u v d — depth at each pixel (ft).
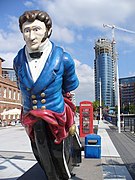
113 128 88.48
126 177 23.73
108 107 208.54
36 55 15.62
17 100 158.30
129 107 288.30
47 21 15.55
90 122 56.44
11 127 105.09
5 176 24.16
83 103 57.00
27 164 29.53
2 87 133.39
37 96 15.29
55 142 16.14
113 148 42.04
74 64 17.06
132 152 38.11
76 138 24.85
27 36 15.16
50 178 17.12
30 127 15.87
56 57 15.81
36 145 16.35
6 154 36.19
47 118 15.10
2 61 145.79
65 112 16.31
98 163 29.53
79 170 25.85
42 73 15.26
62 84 17.34
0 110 129.70
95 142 33.12
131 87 310.65
